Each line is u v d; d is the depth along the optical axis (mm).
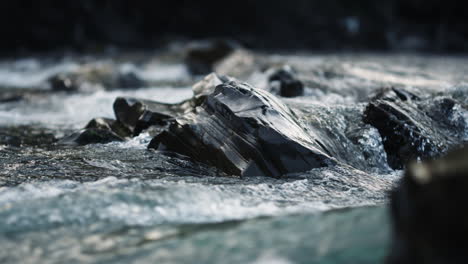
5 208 9266
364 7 80125
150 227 8555
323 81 27703
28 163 13695
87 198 9695
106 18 64312
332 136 15320
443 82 28500
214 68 41938
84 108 26094
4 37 57844
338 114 16812
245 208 9617
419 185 6000
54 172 12766
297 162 12922
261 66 37312
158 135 14852
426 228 5766
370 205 9914
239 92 14266
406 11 82812
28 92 33094
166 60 47719
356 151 15164
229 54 42906
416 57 58812
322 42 74438
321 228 7996
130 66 42094
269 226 8344
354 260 6727
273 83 26734
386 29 79562
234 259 7027
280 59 46469
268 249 7324
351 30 77062
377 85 27328
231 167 12961
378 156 15281
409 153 15336
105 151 15227
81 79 34531
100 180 11492
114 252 7574
